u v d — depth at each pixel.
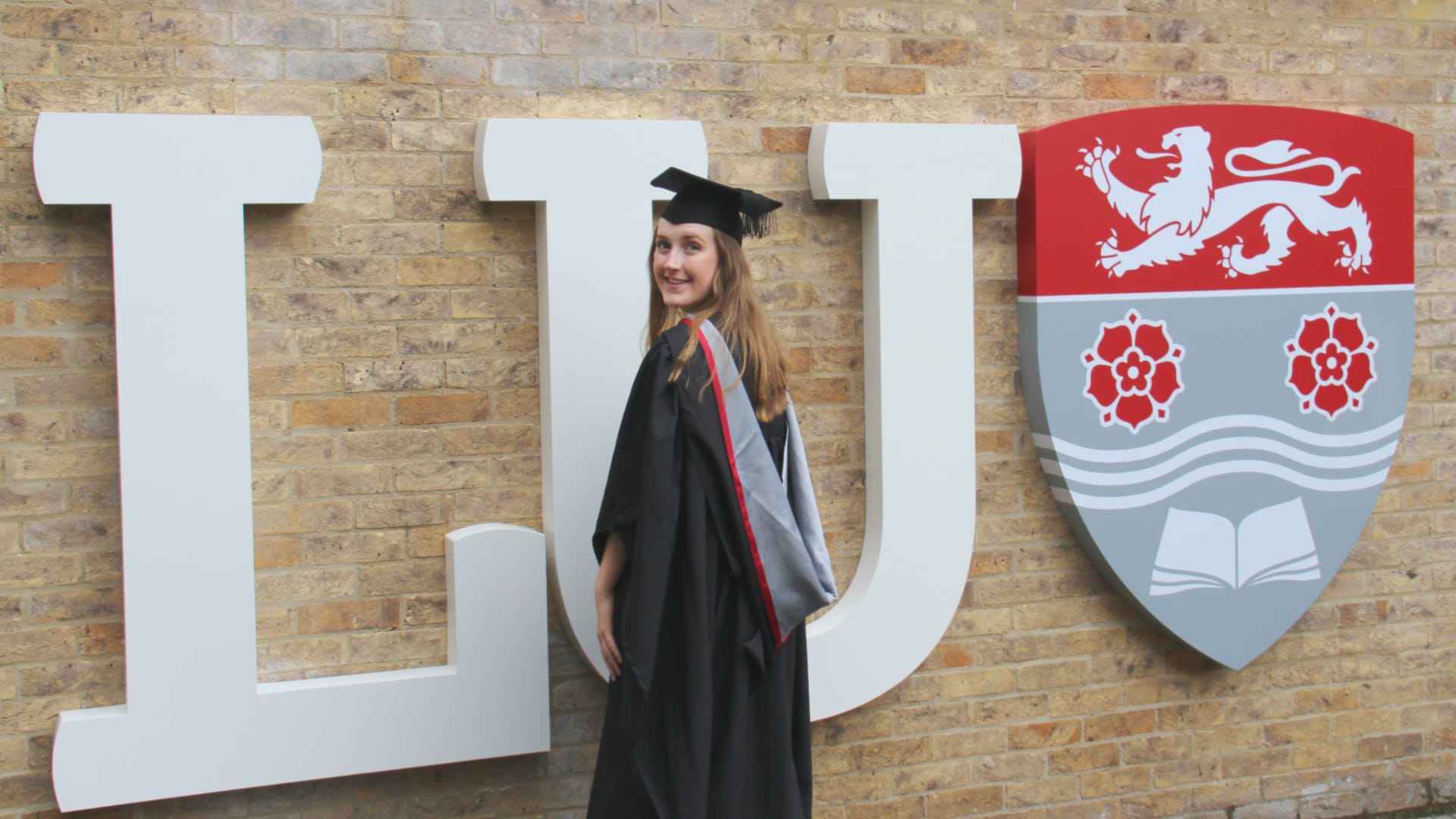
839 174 3.58
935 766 3.86
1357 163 4.05
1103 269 3.80
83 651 3.21
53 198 3.04
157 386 3.13
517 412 3.47
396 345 3.37
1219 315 3.92
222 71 3.23
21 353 3.13
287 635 3.34
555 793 3.57
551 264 3.36
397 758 3.33
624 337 3.42
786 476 3.12
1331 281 4.04
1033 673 3.93
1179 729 4.07
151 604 3.15
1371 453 4.10
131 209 3.09
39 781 3.19
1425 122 4.23
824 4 3.67
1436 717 4.28
